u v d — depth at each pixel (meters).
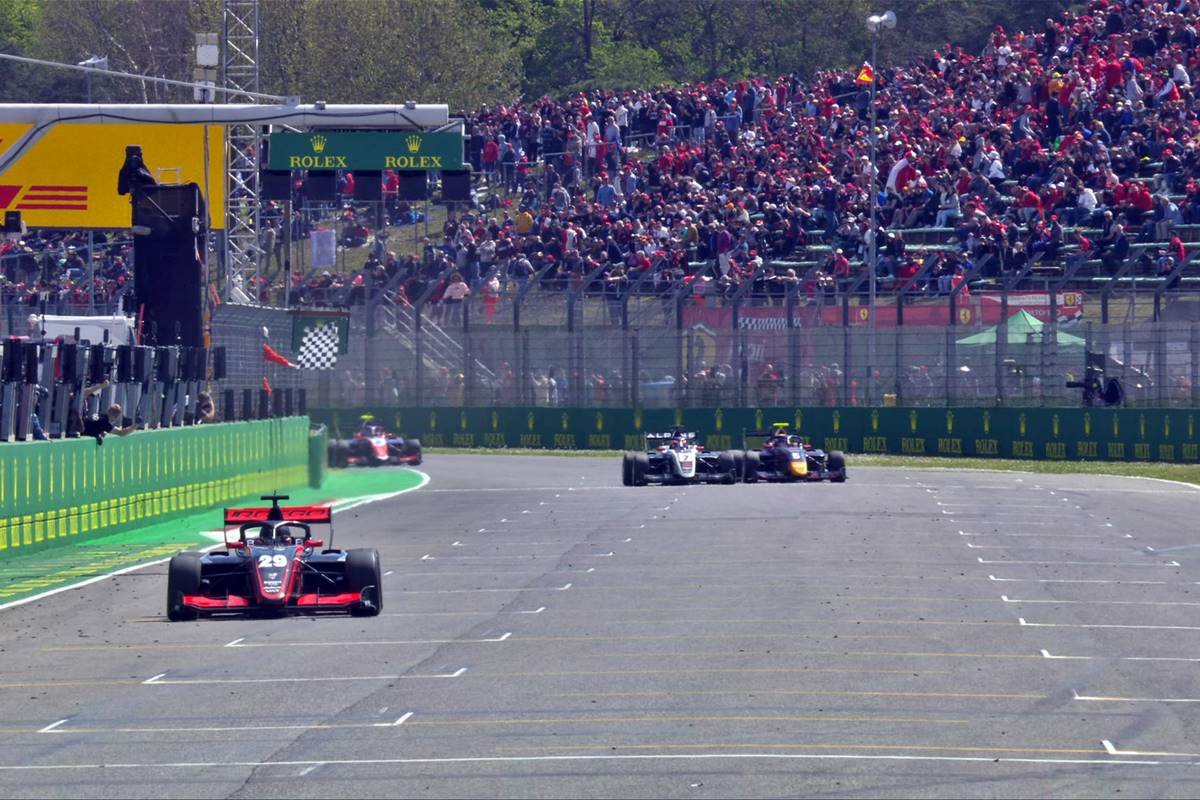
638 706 42.69
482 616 59.12
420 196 134.62
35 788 35.25
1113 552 78.06
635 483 125.25
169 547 85.19
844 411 163.25
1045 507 103.12
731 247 182.62
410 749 38.25
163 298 116.69
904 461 153.00
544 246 194.75
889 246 175.25
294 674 48.06
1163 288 147.38
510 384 181.12
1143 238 165.25
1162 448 143.50
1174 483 125.12
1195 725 40.31
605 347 176.50
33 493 81.62
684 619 57.53
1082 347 152.00
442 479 138.75
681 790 34.22
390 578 71.12
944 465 149.38
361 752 38.00
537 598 63.66
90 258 166.62
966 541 82.44
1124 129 192.00
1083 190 174.50
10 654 52.56
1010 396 155.75
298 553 60.78
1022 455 152.50
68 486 85.88
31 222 162.50
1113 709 42.19
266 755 37.88
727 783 34.75
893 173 190.75
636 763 36.53
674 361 173.00
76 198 162.62
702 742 38.53
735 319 169.50
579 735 39.44
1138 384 148.25
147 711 43.22
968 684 45.44
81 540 87.50
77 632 56.84
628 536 86.31
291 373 146.62
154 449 98.12
